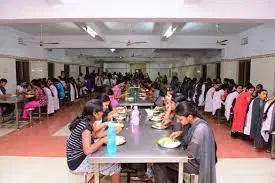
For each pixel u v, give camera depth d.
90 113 2.27
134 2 4.12
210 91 6.98
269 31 5.88
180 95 2.94
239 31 7.50
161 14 4.13
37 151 3.99
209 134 2.04
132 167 3.05
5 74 6.89
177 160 1.95
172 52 12.75
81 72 14.34
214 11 4.12
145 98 5.93
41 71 9.08
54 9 4.13
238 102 4.76
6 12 4.16
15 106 5.83
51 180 2.95
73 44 9.02
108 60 17.42
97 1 4.12
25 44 8.23
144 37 8.99
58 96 8.06
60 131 5.31
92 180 2.70
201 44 8.76
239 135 4.99
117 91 5.92
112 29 7.78
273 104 3.85
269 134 3.92
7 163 3.47
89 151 2.00
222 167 3.36
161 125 2.88
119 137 2.36
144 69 19.03
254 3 4.10
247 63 7.33
